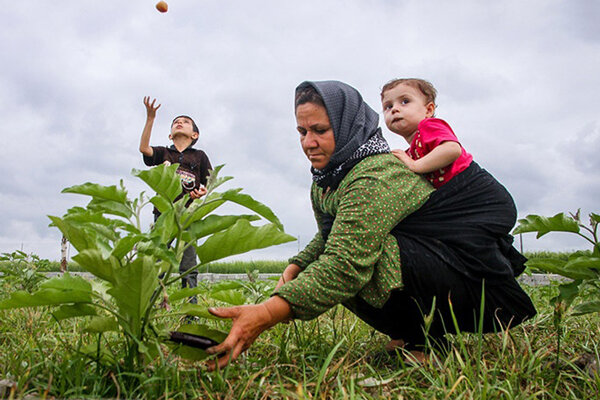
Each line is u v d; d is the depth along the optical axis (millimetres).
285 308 2014
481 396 1754
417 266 2289
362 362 2482
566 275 2609
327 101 2371
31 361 1950
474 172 2580
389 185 2271
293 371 2283
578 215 2592
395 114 3033
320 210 2828
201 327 2029
